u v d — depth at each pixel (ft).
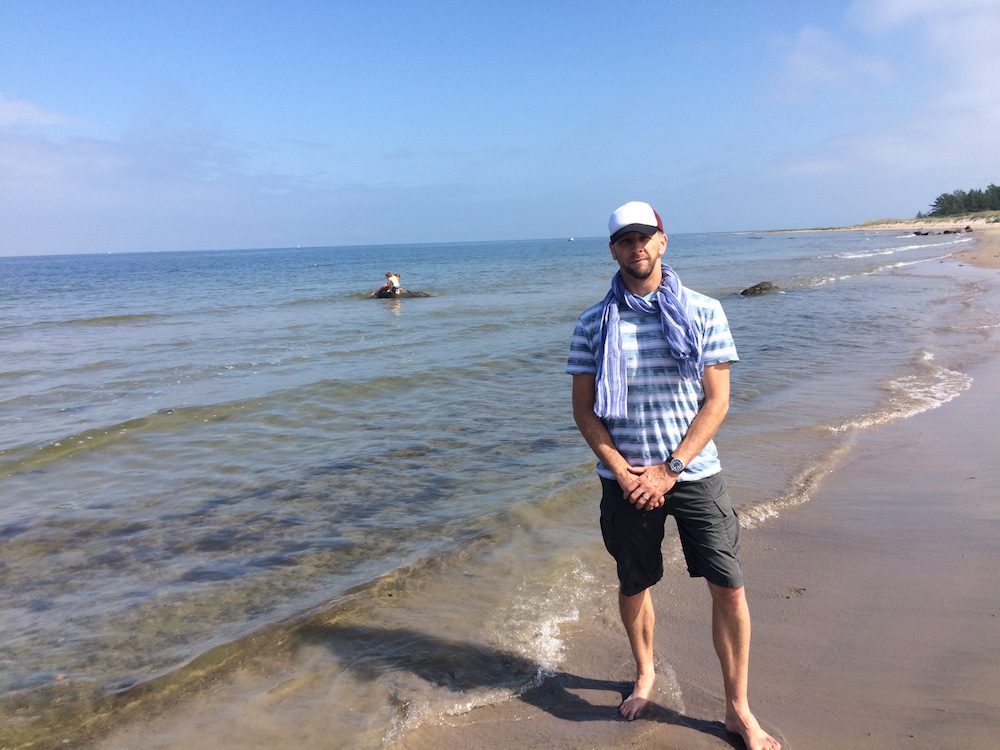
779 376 32.78
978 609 12.07
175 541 16.24
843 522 16.35
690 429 8.91
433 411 28.04
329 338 49.88
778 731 9.23
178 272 201.87
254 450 23.24
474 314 64.80
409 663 11.08
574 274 135.64
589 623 12.35
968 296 62.54
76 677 11.00
